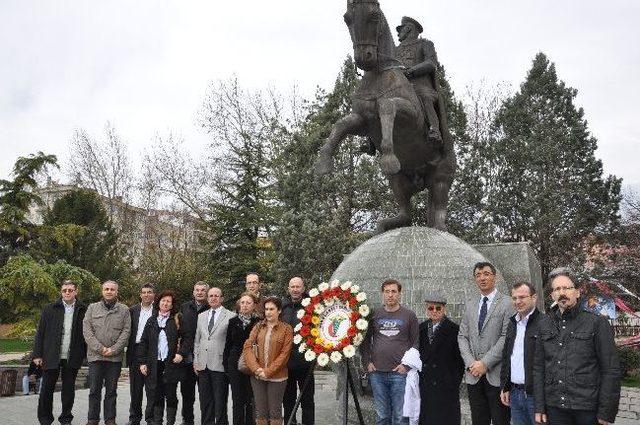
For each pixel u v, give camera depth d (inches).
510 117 1286.9
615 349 165.5
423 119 324.2
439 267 263.9
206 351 269.3
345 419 221.6
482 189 1046.4
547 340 175.0
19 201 945.5
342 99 940.6
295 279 273.0
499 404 200.2
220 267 1089.4
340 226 823.7
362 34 311.9
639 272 1109.7
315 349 218.4
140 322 293.3
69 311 287.3
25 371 757.3
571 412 169.2
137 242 1487.5
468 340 209.6
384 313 218.8
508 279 308.3
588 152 1282.0
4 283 872.3
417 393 203.2
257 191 1104.8
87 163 1483.8
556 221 1117.7
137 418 283.1
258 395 236.5
